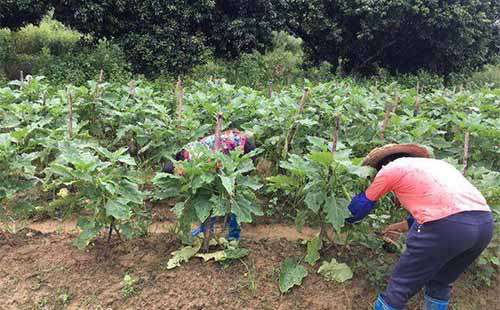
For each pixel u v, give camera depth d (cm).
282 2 1505
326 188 440
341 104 699
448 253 356
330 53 1706
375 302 413
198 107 692
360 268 466
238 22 1433
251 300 428
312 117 648
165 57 1376
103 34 1409
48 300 417
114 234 489
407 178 376
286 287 436
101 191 427
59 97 694
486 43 1683
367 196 398
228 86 753
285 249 489
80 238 432
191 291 430
